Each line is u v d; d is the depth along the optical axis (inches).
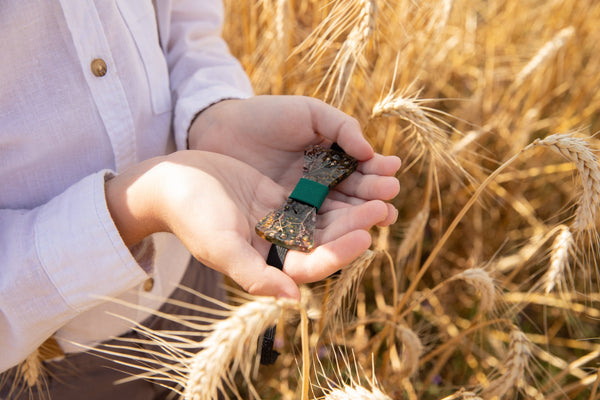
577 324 37.3
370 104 34.9
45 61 21.9
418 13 34.2
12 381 27.1
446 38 50.3
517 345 26.0
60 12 21.5
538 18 54.1
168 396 30.9
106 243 21.0
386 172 23.6
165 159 22.0
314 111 24.2
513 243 44.9
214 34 29.3
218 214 20.4
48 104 22.3
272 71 37.1
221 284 34.1
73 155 23.3
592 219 24.5
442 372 37.8
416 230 32.2
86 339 25.7
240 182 22.9
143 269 22.8
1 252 21.1
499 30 52.0
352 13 28.1
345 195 24.0
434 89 48.1
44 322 21.7
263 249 21.9
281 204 23.3
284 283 19.6
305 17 41.6
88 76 22.5
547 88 46.6
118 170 24.0
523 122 45.5
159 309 27.5
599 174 23.8
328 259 20.3
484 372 36.7
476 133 39.1
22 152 22.5
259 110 24.6
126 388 28.6
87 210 21.1
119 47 23.5
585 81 48.8
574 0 46.2
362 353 33.5
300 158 25.7
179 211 20.6
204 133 25.5
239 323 18.1
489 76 49.0
